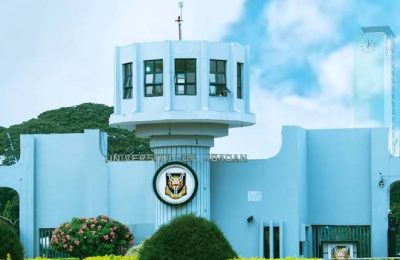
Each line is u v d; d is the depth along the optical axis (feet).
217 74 166.61
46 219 186.80
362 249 178.50
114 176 184.44
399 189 304.09
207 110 163.84
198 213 169.78
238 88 169.68
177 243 130.31
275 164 175.73
